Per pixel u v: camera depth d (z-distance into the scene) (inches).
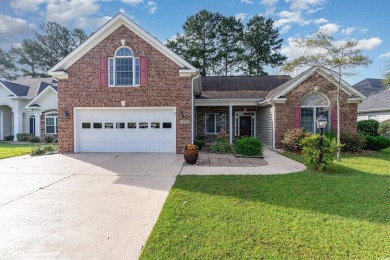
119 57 514.0
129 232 157.9
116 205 206.4
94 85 516.4
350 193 234.1
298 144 524.7
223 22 1398.9
